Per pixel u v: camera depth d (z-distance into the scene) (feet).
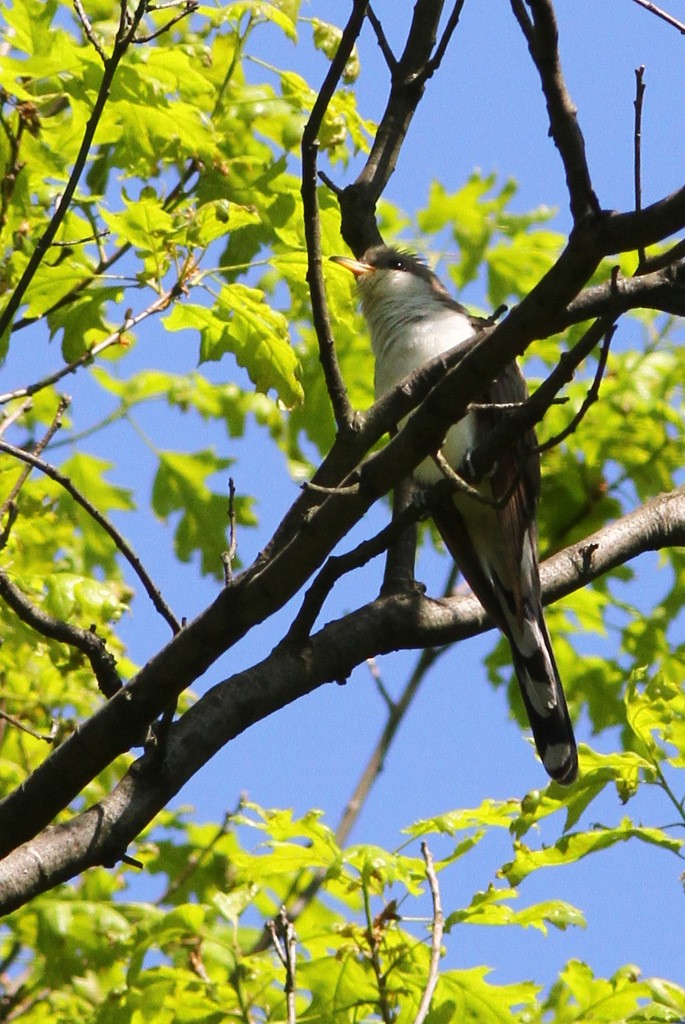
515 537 31.78
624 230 18.93
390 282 37.06
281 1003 28.71
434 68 26.37
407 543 28.07
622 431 45.16
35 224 31.86
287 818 29.32
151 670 22.52
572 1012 27.78
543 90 19.58
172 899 38.40
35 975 34.17
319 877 37.88
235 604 22.13
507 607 31.78
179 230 30.89
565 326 21.67
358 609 26.50
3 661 32.50
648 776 27.99
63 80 30.60
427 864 26.17
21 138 29.94
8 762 35.19
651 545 30.89
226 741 24.18
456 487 21.70
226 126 36.09
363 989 28.37
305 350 45.75
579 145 19.19
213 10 33.06
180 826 41.01
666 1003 27.20
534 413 21.52
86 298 33.12
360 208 32.35
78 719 34.71
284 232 34.78
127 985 28.73
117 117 31.24
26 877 22.00
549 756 28.27
